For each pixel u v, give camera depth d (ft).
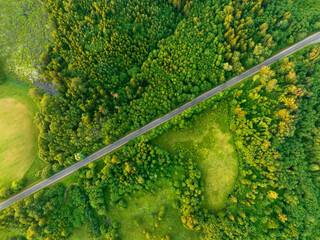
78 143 234.58
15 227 216.33
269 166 222.48
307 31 249.14
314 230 213.05
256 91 236.43
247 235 206.18
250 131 225.56
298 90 223.71
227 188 233.35
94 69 243.60
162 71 248.32
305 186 218.38
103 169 227.40
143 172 230.27
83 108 228.84
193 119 250.57
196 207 217.77
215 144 245.24
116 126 238.48
